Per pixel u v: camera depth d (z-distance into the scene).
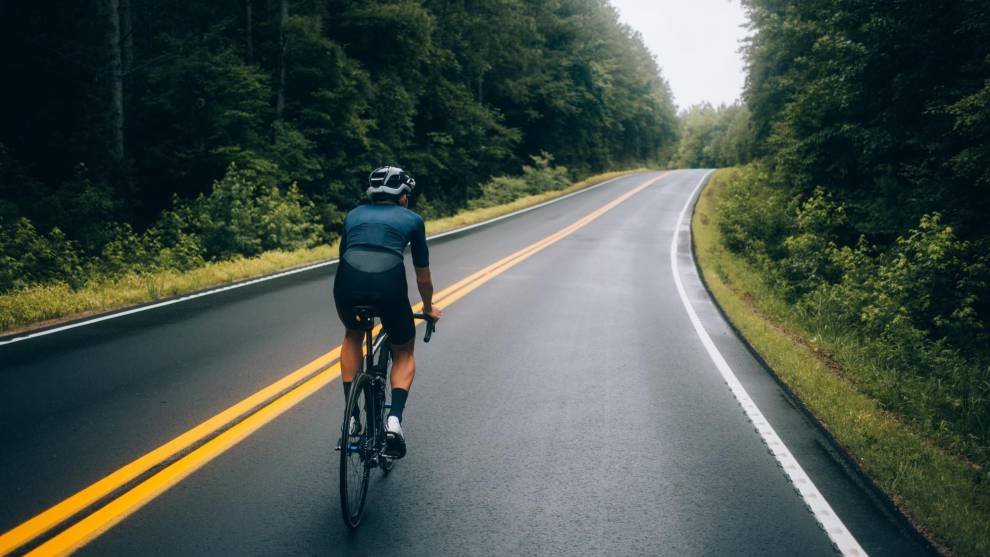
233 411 5.08
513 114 51.69
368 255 3.64
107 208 16.03
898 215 14.47
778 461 4.44
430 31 29.34
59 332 7.64
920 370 8.49
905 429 5.34
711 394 5.98
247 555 3.10
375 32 28.58
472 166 43.44
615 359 7.12
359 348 3.93
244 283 11.61
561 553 3.22
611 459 4.41
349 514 3.32
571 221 25.75
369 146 27.62
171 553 3.08
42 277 12.69
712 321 9.48
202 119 19.62
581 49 57.53
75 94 16.75
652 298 11.23
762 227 17.47
